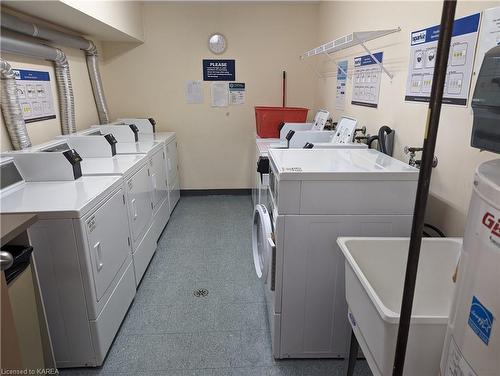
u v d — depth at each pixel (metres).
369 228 1.66
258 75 4.34
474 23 1.39
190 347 1.98
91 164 2.51
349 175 1.58
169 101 4.36
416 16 1.84
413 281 0.83
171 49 4.20
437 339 0.99
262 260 2.11
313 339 1.83
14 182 1.98
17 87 2.43
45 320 1.54
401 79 2.02
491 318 0.63
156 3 4.04
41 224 1.60
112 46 4.14
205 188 4.72
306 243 1.67
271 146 3.18
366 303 1.12
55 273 1.67
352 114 2.91
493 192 0.64
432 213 1.73
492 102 0.95
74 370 1.82
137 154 2.87
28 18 2.52
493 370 0.63
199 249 3.19
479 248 0.68
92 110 3.69
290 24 4.20
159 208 3.34
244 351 1.95
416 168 1.66
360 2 2.66
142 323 2.18
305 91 4.41
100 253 1.83
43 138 2.76
